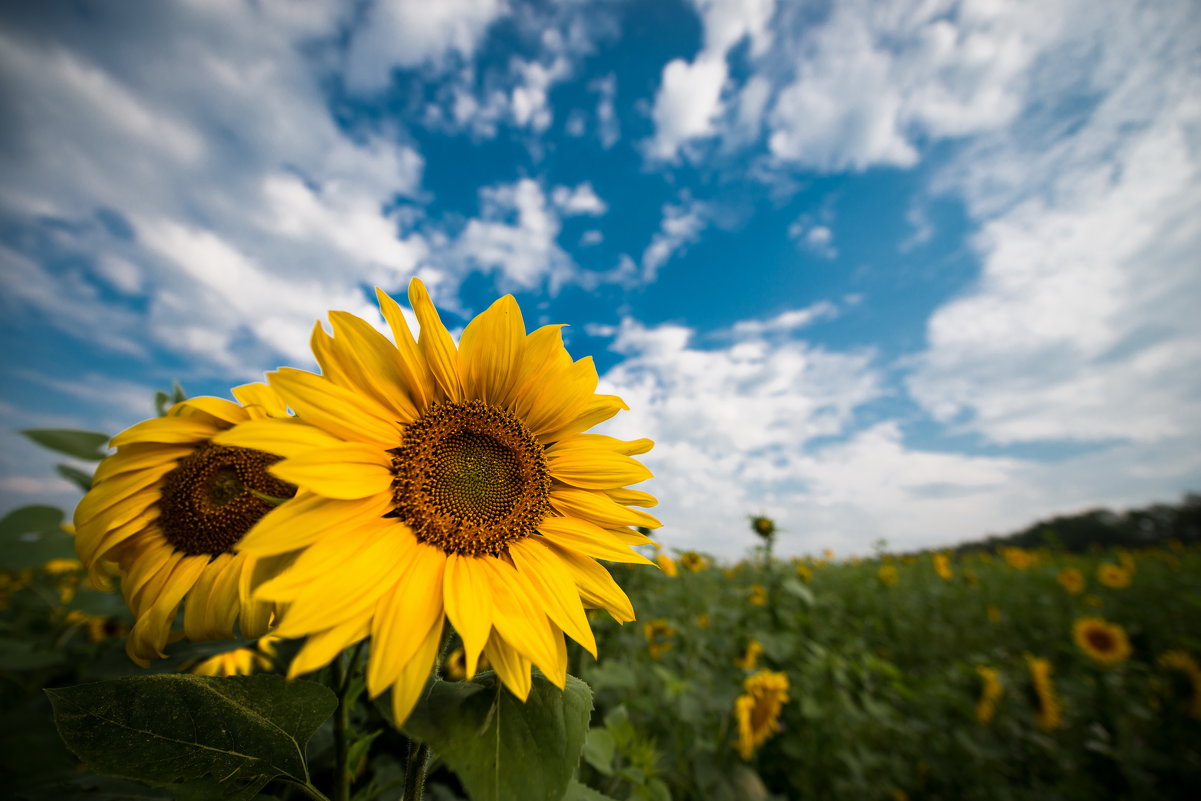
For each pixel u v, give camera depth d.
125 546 0.36
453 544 0.32
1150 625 2.21
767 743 1.10
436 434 0.34
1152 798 1.10
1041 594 2.96
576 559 0.36
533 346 0.39
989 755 1.21
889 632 2.18
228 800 0.26
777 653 1.18
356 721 0.63
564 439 0.41
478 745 0.25
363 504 0.30
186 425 0.38
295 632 0.23
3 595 1.18
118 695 0.26
